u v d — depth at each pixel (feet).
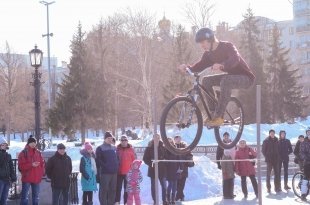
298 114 166.09
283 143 58.59
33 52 58.13
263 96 157.07
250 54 163.53
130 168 43.73
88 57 147.23
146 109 139.85
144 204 50.93
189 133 72.18
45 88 245.45
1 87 167.94
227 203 49.85
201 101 23.30
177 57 142.92
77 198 47.34
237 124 26.13
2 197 40.11
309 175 52.21
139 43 149.59
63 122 139.13
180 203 50.06
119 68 157.48
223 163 52.95
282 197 53.88
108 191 42.91
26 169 40.68
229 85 22.43
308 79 279.90
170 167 46.83
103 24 164.66
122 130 166.71
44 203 45.62
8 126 163.02
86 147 43.50
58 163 40.75
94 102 143.13
